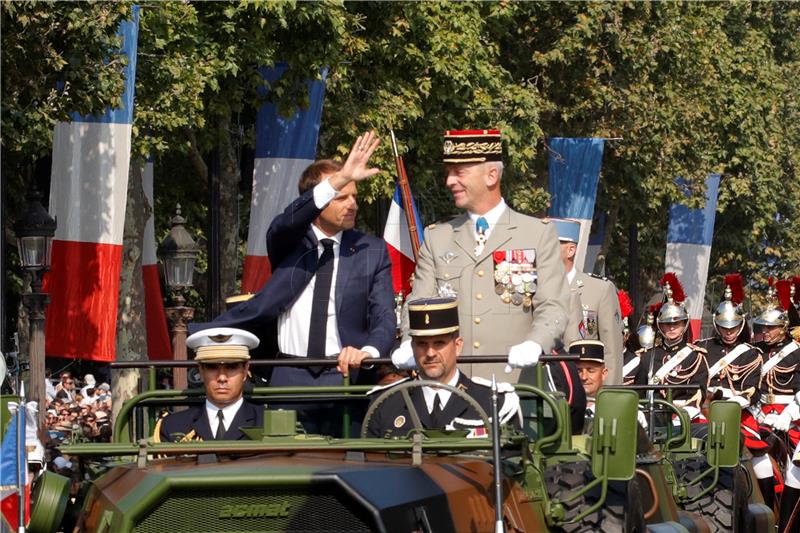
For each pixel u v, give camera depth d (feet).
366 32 155.94
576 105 192.24
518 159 168.76
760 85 254.88
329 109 152.15
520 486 44.21
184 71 127.24
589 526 46.57
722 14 229.45
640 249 268.82
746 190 240.53
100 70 103.04
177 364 50.67
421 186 164.35
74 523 46.52
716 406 68.18
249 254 136.67
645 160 200.44
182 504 40.65
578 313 69.51
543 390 48.11
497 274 55.01
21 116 98.78
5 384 116.57
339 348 54.65
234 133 165.99
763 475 93.71
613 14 189.16
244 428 47.98
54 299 110.01
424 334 47.93
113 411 136.26
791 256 276.41
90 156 109.70
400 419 48.52
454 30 160.86
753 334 110.01
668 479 64.13
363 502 39.34
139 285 138.62
